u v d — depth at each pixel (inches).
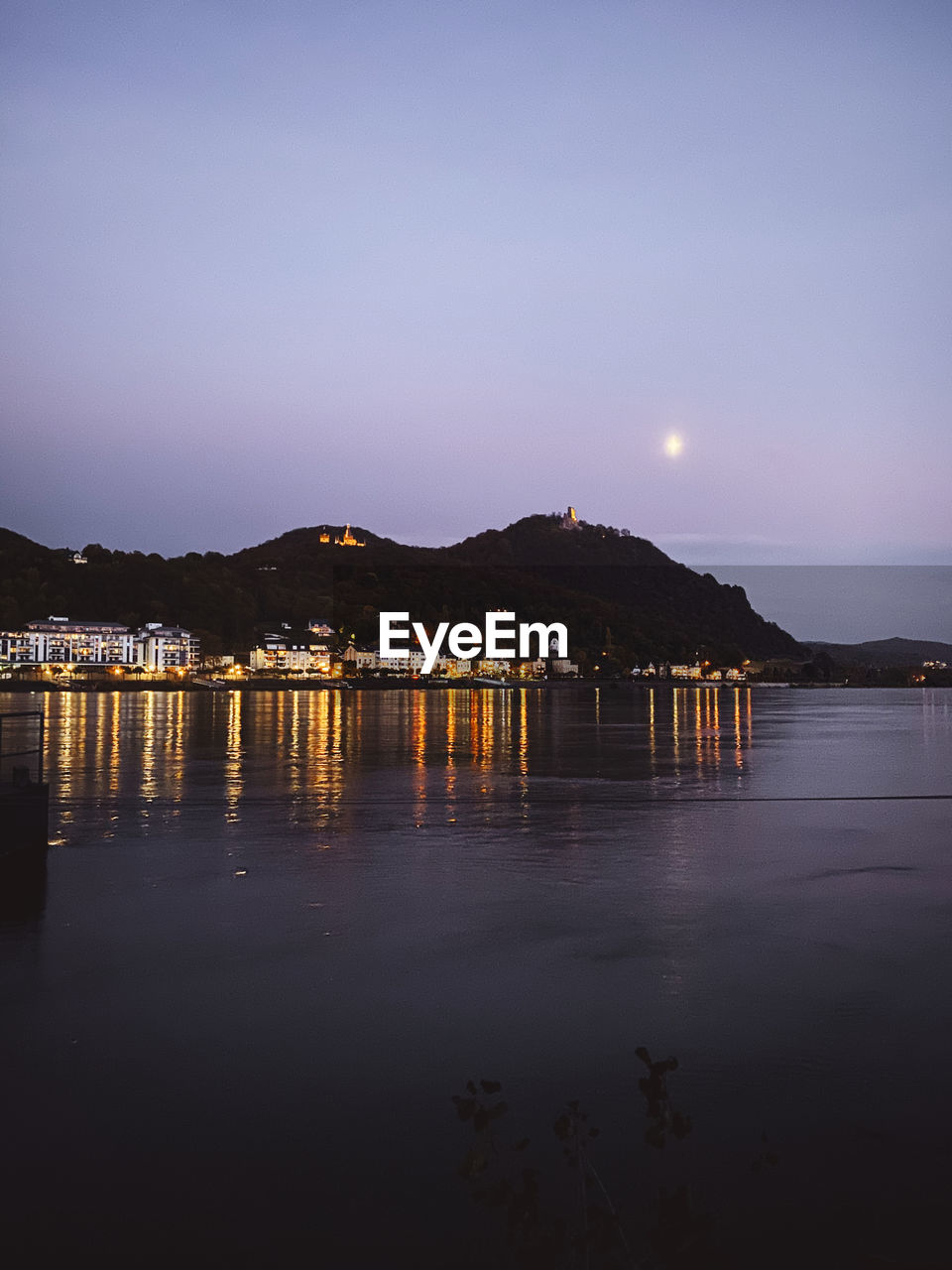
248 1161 192.1
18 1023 262.5
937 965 316.8
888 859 511.5
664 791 840.3
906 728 2057.1
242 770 1037.2
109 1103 215.3
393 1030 258.8
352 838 578.6
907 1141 198.8
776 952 333.4
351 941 347.3
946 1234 168.2
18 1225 171.5
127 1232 169.6
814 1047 247.0
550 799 781.3
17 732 1862.7
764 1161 144.2
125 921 374.0
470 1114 126.1
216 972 308.2
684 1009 275.4
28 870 475.5
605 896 422.0
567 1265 123.8
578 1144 133.0
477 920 378.6
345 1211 175.3
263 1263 161.5
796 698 5994.1
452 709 3570.4
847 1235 167.9
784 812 703.7
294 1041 250.8
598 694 7096.5
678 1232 116.1
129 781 914.7
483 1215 174.4
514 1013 272.4
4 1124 205.9
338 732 1904.5
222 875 465.1
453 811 708.0
